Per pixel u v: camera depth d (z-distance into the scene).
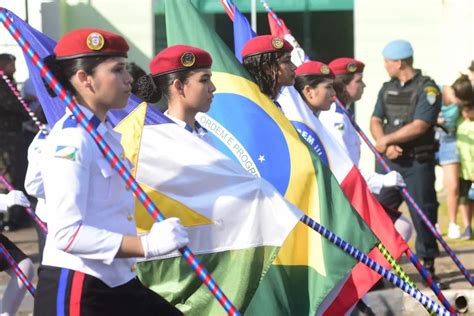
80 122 6.98
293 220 8.91
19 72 21.41
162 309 7.59
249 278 8.94
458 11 23.62
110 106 7.31
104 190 7.09
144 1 23.70
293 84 10.95
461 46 23.62
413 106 14.96
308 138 10.84
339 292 10.03
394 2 23.97
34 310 7.29
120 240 6.92
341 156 10.89
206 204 8.97
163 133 9.05
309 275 9.69
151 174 8.98
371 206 10.77
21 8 22.03
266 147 10.05
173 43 10.47
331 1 24.12
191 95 9.12
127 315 7.27
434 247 14.77
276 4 24.16
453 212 18.31
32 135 18.28
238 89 10.18
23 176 18.31
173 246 6.93
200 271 7.17
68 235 6.82
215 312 9.00
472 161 17.97
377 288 13.66
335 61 13.26
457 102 17.72
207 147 9.06
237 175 9.03
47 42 9.05
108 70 7.21
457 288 14.15
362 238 9.70
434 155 15.00
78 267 7.09
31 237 18.50
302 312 9.64
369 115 24.09
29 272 11.16
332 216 9.80
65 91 7.03
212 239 8.97
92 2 23.56
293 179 9.95
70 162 6.87
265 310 9.45
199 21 10.42
